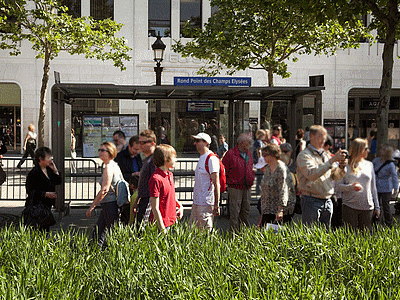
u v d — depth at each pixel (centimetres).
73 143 1494
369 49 2761
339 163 643
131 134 1467
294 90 1072
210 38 1666
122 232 527
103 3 2612
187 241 507
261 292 377
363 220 701
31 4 2495
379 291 385
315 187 641
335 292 384
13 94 2631
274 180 704
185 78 1207
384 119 997
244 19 1641
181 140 1891
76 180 1214
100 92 1153
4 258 465
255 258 456
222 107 1266
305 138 1241
